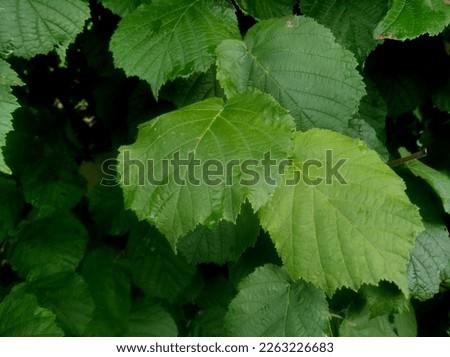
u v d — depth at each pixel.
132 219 0.77
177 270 0.77
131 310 0.80
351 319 0.74
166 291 0.77
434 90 0.73
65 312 0.73
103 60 0.74
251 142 0.59
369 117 0.71
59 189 0.78
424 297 0.71
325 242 0.60
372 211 0.60
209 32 0.64
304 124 0.63
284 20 0.65
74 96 0.83
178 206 0.58
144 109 0.72
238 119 0.60
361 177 0.60
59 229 0.76
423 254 0.70
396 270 0.59
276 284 0.68
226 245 0.70
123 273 0.78
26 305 0.66
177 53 0.63
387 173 0.60
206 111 0.61
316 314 0.68
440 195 0.68
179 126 0.60
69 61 0.80
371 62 0.74
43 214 0.76
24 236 0.75
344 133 0.69
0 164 0.62
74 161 0.80
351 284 0.60
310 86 0.63
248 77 0.64
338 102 0.63
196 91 0.67
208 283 0.81
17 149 0.78
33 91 0.80
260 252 0.72
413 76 0.73
